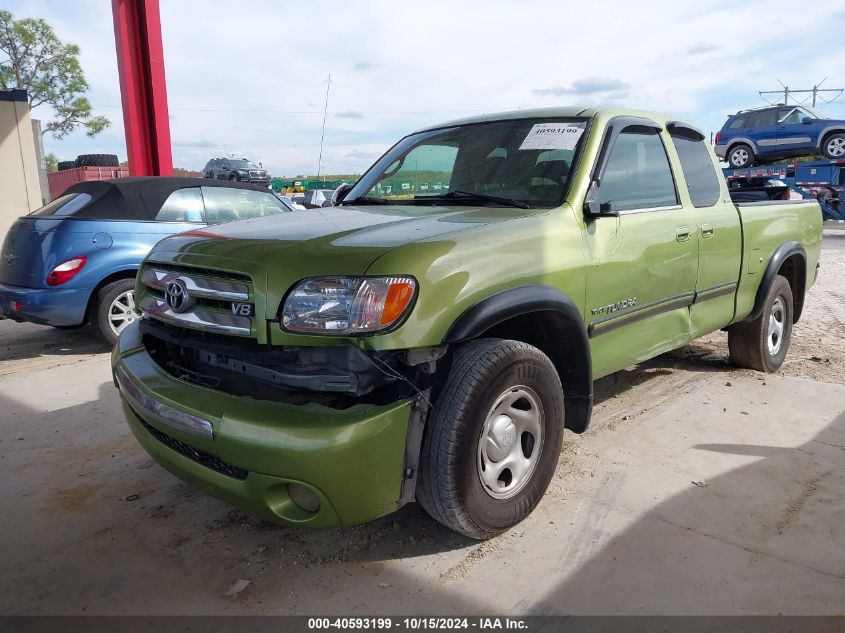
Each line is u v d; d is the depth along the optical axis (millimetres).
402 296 2369
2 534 2982
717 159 4562
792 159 18312
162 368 2871
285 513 2428
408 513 3102
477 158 3650
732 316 4609
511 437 2771
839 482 3320
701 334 4301
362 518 2410
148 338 3182
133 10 9570
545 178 3326
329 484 2291
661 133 3977
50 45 32938
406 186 3818
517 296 2684
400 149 4180
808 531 2881
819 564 2643
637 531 2895
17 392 4984
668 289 3795
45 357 6062
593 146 3387
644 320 3668
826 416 4215
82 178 24500
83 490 3396
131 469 3639
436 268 2477
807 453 3662
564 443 3820
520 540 2840
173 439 2725
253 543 2881
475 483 2617
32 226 5965
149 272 3047
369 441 2322
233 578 2631
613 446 3775
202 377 2779
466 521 2639
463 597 2479
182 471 2668
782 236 5027
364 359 2355
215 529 3002
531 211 3074
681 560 2678
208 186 6996
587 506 3111
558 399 2961
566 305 2902
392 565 2689
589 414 3213
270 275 2465
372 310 2336
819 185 17031
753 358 5102
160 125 9812
